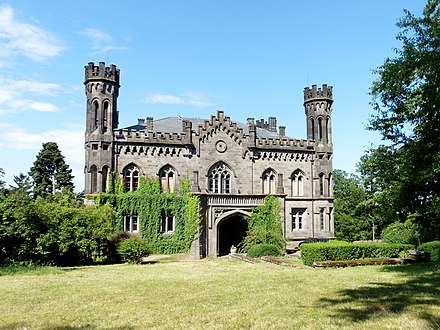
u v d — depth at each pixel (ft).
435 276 77.00
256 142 182.09
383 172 86.99
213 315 48.08
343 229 264.93
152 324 44.65
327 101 193.57
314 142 191.93
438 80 72.08
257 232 152.56
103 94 163.53
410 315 44.96
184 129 171.63
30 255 117.70
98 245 129.39
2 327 44.57
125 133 164.66
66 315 50.52
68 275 95.20
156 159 167.53
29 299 62.49
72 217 125.39
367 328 39.93
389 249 116.16
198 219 156.35
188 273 97.40
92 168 160.25
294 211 186.19
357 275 82.89
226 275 90.33
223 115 178.19
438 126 75.00
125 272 101.65
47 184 228.43
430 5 77.82
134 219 162.71
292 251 168.66
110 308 54.34
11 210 116.06
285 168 186.09
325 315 46.16
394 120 83.51
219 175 175.73
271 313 48.21
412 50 78.28
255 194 166.20
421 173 74.23
